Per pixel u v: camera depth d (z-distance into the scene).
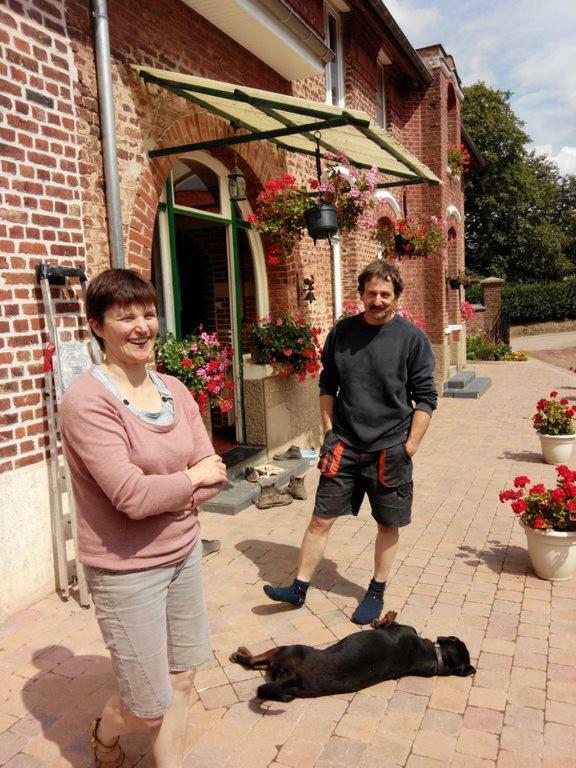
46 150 3.94
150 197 5.02
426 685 3.01
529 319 31.73
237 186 5.92
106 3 4.33
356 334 3.59
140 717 1.98
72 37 4.16
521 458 7.57
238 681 3.05
